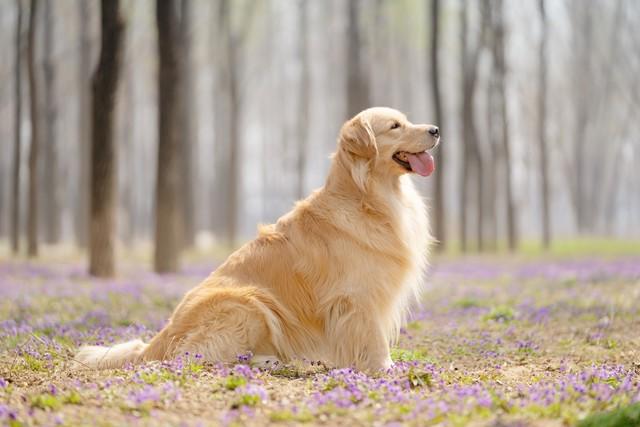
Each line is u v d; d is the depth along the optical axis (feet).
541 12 88.74
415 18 121.70
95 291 36.47
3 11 137.80
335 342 18.94
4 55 132.46
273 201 204.33
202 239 118.62
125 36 44.47
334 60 154.40
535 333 26.30
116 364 19.21
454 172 196.03
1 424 12.90
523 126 164.86
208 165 203.10
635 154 180.86
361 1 99.86
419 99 175.42
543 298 35.83
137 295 35.29
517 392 15.65
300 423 13.46
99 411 14.07
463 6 85.30
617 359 21.66
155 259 51.31
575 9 138.72
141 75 148.05
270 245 19.93
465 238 87.56
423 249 20.88
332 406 14.12
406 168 19.92
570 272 49.32
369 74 94.94
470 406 13.99
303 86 131.75
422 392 15.83
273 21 145.69
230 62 103.65
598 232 163.22
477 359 22.13
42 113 111.65
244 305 18.74
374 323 18.83
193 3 114.01
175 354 18.57
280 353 19.29
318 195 20.31
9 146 163.12
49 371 18.56
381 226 19.29
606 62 142.51
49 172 103.19
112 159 45.01
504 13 88.53
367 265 18.88
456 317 31.17
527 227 239.30
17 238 72.84
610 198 163.43
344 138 19.88
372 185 19.48
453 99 168.35
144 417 13.67
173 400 14.80
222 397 15.14
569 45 143.54
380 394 15.06
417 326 28.63
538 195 230.48
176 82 50.55
